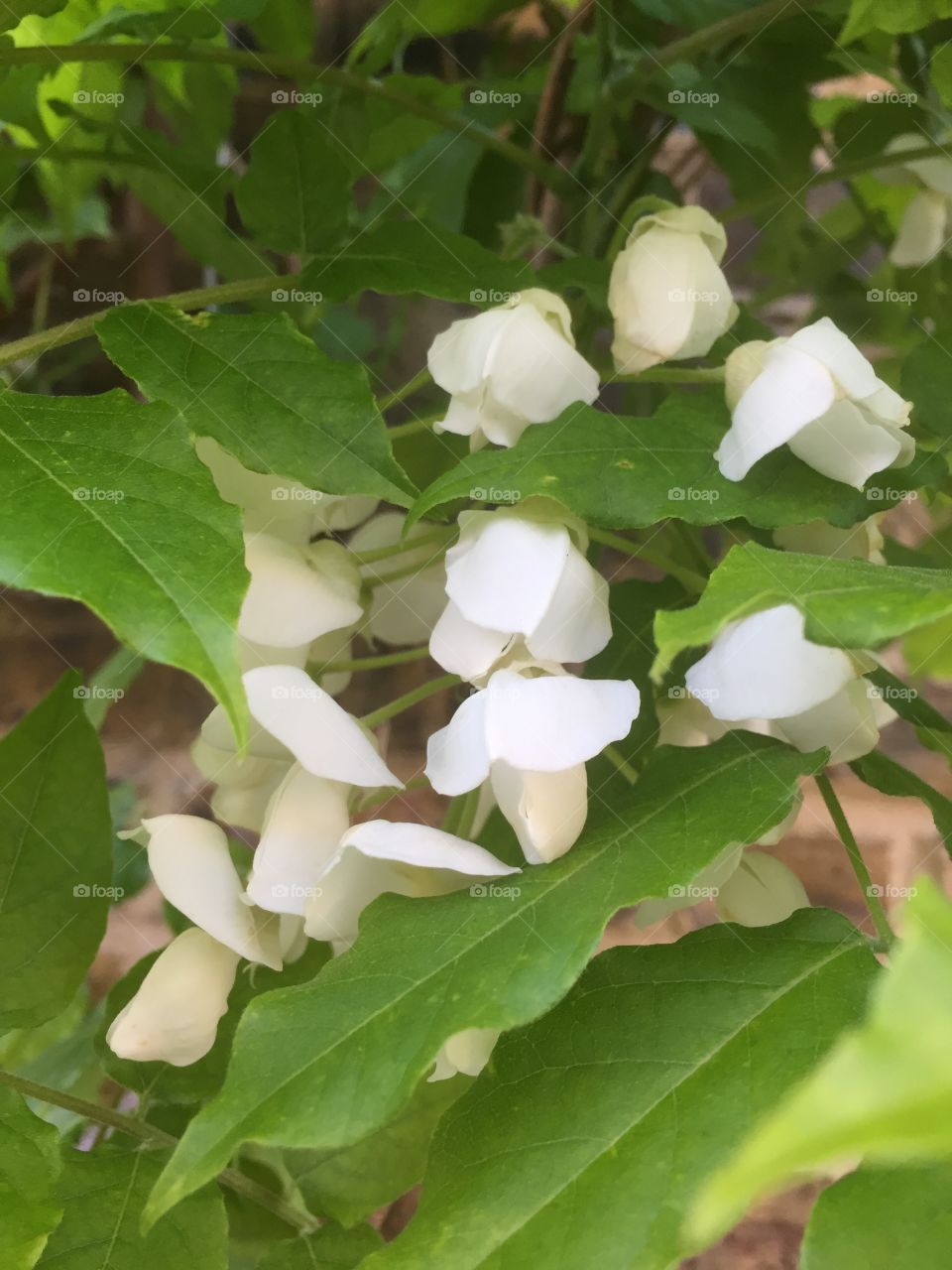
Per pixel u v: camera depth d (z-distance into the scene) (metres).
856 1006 0.12
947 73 0.18
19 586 0.10
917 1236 0.10
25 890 0.16
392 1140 0.17
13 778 0.16
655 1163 0.11
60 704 0.16
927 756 0.27
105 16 0.18
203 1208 0.15
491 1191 0.12
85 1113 0.16
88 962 0.16
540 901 0.13
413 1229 0.12
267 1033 0.12
